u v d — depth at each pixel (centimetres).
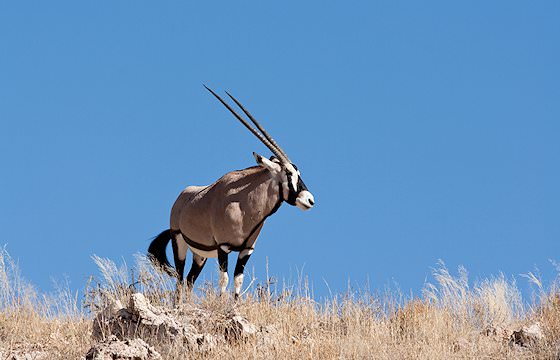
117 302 2961
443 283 3300
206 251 3628
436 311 3144
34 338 2989
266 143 3544
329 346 2786
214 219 3538
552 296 3266
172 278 3491
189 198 3694
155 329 2769
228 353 2705
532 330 2861
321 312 3188
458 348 2872
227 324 2872
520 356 2719
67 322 3136
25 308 3162
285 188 3497
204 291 3272
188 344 2719
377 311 3170
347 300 3191
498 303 3247
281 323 3019
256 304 3197
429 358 2716
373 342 2833
